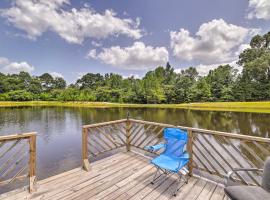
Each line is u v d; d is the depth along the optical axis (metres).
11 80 59.66
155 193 2.35
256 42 43.81
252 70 35.50
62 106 43.66
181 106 36.25
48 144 9.38
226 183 1.75
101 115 23.47
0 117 21.92
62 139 10.55
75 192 2.37
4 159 6.90
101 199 2.21
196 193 2.34
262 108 26.09
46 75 71.88
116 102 49.84
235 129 12.41
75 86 68.50
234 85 38.19
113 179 2.74
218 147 7.44
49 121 18.36
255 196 1.50
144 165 3.26
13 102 50.78
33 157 2.52
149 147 2.77
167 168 2.33
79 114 25.08
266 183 1.64
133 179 2.74
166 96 43.84
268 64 34.03
